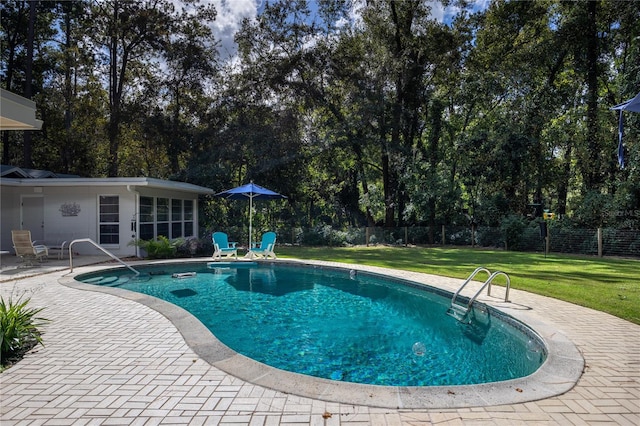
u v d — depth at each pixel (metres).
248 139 19.55
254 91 20.48
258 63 20.75
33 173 14.55
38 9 20.86
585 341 4.46
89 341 4.33
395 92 20.89
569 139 18.42
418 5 19.98
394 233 20.20
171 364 3.66
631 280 8.49
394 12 20.44
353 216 23.83
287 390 3.12
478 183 19.86
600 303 6.30
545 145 18.89
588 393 3.13
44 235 13.16
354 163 22.53
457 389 3.18
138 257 12.92
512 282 8.22
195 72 20.66
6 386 3.18
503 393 3.11
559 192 20.78
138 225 13.13
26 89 19.41
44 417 2.69
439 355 4.84
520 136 17.97
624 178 16.27
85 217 13.11
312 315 6.73
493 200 18.91
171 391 3.10
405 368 4.42
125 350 4.05
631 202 15.41
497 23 21.12
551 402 2.98
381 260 12.82
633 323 5.21
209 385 3.21
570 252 15.19
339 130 20.02
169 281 9.70
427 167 19.50
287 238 19.28
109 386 3.19
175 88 20.73
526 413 2.80
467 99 20.22
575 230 15.12
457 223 21.27
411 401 2.95
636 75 15.65
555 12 19.89
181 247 13.74
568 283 8.11
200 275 10.62
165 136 19.81
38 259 11.16
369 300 7.84
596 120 17.72
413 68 20.05
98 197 13.09
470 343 5.29
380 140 20.22
